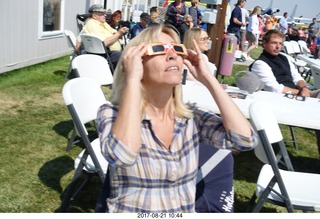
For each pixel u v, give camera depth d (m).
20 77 5.43
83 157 2.05
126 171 1.24
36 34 6.29
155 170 1.24
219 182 1.62
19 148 3.15
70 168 2.90
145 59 1.24
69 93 1.93
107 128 1.23
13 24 5.50
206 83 1.41
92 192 2.57
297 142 4.14
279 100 2.80
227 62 5.67
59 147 3.26
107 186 1.40
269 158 1.78
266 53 3.76
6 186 2.54
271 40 3.67
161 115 1.34
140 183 1.25
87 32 5.41
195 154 1.36
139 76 1.18
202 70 1.41
